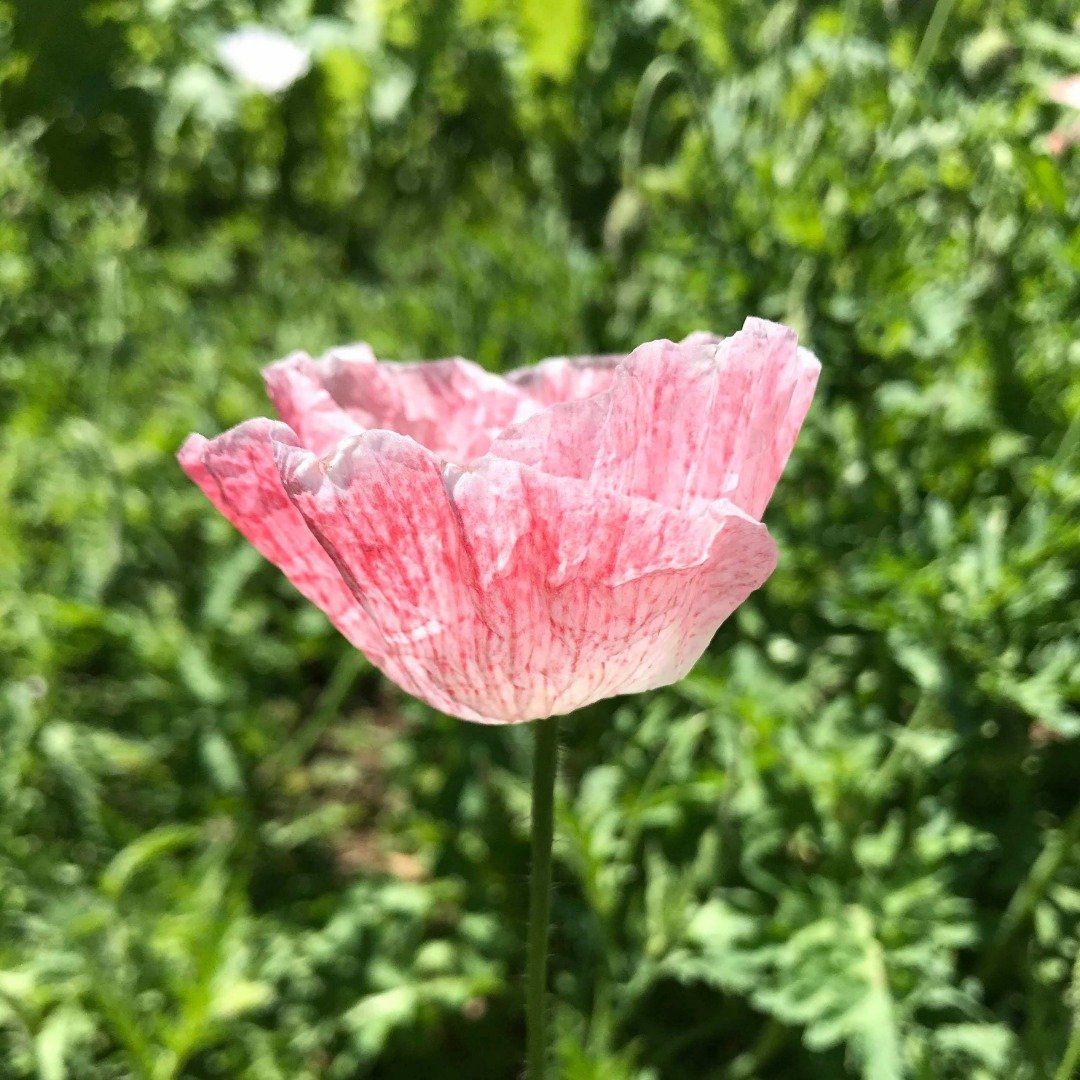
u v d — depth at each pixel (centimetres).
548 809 14
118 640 28
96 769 28
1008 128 26
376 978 23
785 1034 22
